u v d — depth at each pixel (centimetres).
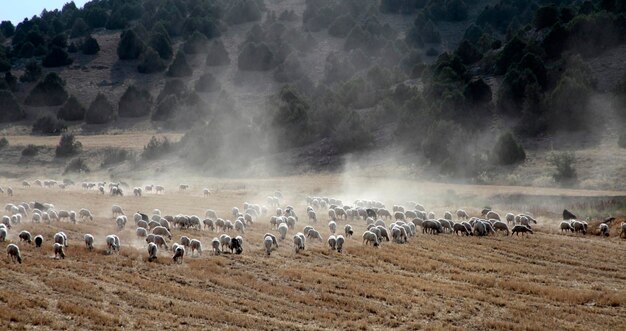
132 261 4225
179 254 4334
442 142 11294
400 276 4262
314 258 4688
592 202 7694
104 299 3353
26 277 3622
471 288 4066
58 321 2941
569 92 11538
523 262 4975
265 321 3209
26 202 7125
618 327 3406
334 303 3591
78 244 4703
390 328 3238
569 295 3938
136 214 5847
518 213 7431
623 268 4869
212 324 3111
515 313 3562
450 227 6119
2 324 2806
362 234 5791
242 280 3944
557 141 11212
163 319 3111
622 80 11688
